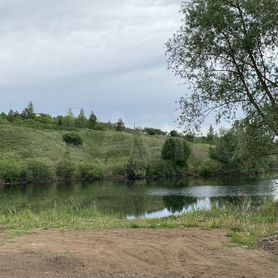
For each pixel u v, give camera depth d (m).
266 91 16.56
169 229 12.29
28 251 8.92
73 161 78.25
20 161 73.06
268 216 15.49
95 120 118.44
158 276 7.25
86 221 14.40
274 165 18.64
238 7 15.95
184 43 17.06
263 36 16.11
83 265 7.82
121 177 72.69
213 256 8.66
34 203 36.94
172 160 75.38
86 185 61.22
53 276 7.15
